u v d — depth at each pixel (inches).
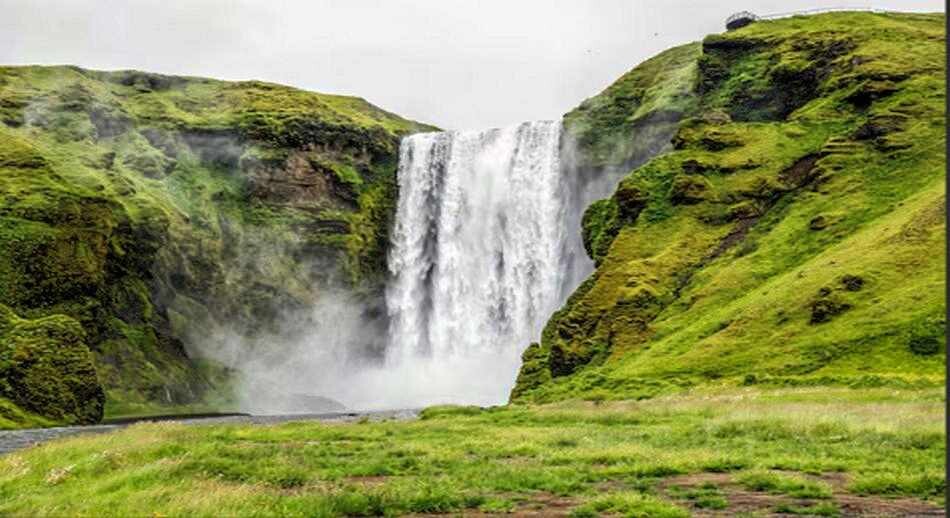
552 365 4906.5
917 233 3969.0
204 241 7313.0
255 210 7736.2
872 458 1280.8
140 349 6186.0
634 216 5762.8
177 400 6136.8
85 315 5802.2
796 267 4534.9
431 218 7810.0
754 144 5964.6
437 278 7632.9
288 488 1205.7
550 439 1740.9
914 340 3129.9
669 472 1208.2
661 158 6067.9
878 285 3683.6
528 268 7258.9
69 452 1777.8
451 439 1909.4
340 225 7795.3
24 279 5600.4
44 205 6003.9
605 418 2267.5
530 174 7431.1
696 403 2564.0
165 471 1282.0
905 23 7824.8
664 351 4003.4
